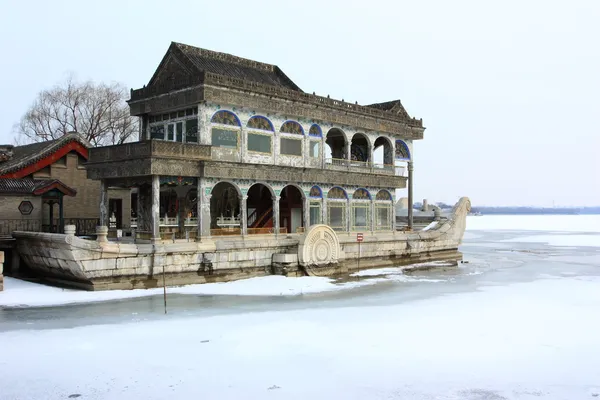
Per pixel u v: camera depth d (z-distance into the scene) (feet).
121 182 124.06
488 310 94.17
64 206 152.97
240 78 138.62
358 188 162.71
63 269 108.99
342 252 145.48
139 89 134.31
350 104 156.56
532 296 109.91
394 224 175.63
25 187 129.80
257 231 138.41
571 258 201.46
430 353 67.10
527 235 390.42
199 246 118.21
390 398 52.90
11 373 58.95
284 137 140.67
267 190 156.15
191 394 53.36
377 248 159.22
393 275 144.97
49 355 65.21
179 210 130.62
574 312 92.48
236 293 111.04
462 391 54.75
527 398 53.06
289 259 130.62
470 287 123.44
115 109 229.86
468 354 66.90
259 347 69.10
